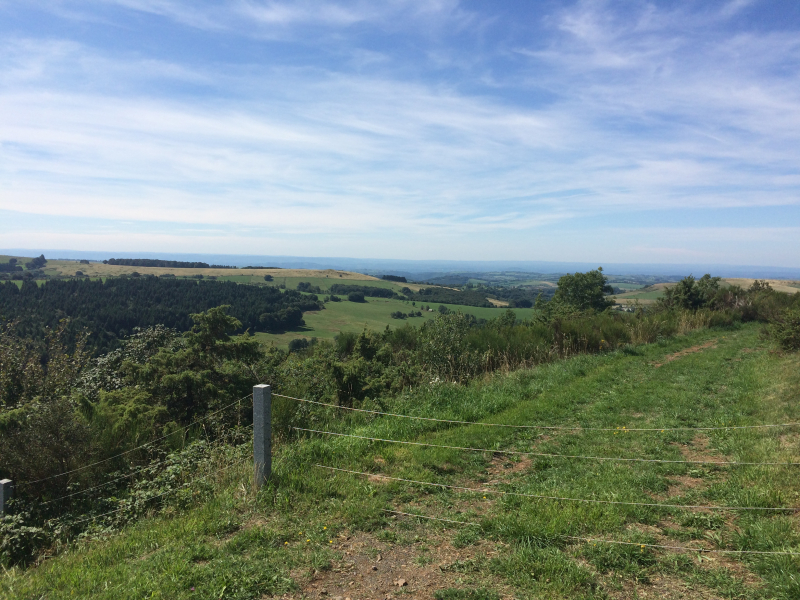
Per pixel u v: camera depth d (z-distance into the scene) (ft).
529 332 49.98
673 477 16.72
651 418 24.64
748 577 10.39
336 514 14.38
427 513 14.61
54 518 16.88
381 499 15.37
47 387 33.04
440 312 47.42
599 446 20.52
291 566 11.69
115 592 10.79
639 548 11.65
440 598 10.30
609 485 15.75
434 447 20.36
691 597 9.90
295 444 20.42
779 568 10.25
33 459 18.10
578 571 10.77
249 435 22.94
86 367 37.09
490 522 13.37
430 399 28.53
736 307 69.87
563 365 39.70
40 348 35.96
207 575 11.26
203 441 20.70
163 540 13.47
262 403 15.96
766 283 81.00
